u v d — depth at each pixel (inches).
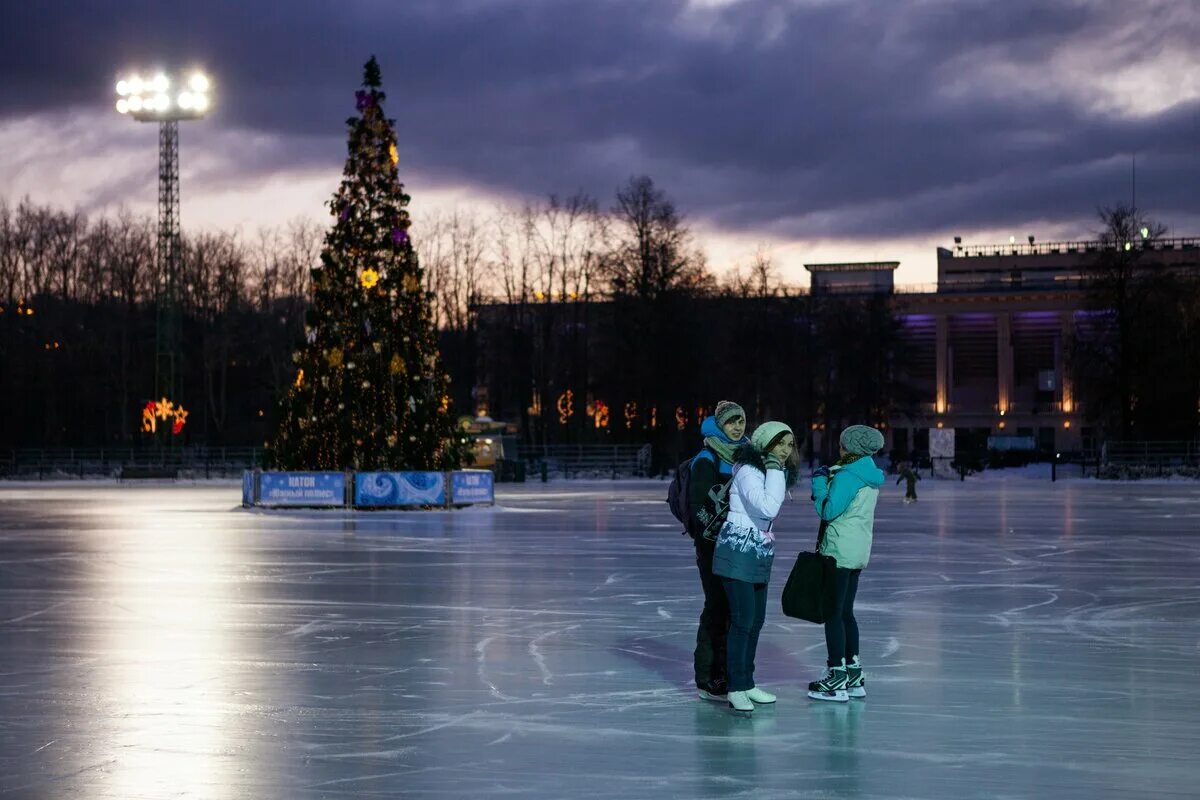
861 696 391.9
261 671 441.7
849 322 4126.5
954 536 1109.1
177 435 3934.5
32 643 503.8
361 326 1558.8
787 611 386.0
